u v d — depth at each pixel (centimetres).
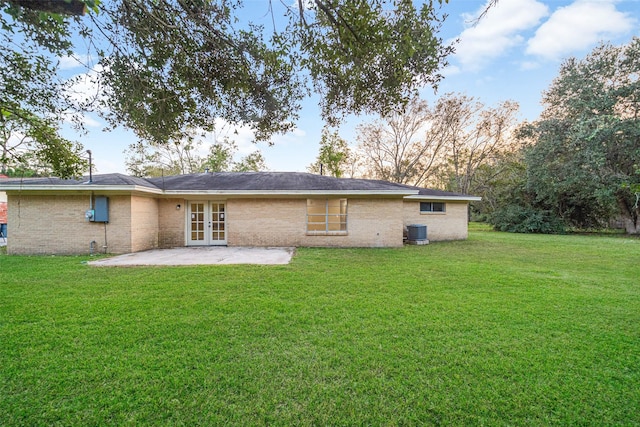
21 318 373
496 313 403
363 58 359
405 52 339
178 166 2958
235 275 617
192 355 287
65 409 211
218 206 1170
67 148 451
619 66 1622
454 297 475
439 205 1440
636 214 1830
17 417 202
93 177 1018
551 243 1288
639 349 302
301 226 1148
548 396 230
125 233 956
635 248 1115
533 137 1945
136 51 379
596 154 1567
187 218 1154
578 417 208
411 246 1168
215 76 414
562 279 601
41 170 454
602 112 1633
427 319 381
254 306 426
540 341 320
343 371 262
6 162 416
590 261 821
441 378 253
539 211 1977
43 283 548
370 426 200
